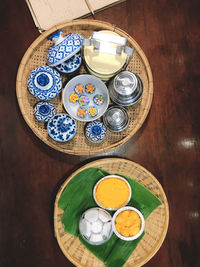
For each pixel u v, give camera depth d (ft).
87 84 2.26
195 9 2.46
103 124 2.22
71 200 2.20
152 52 2.42
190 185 2.36
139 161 2.36
